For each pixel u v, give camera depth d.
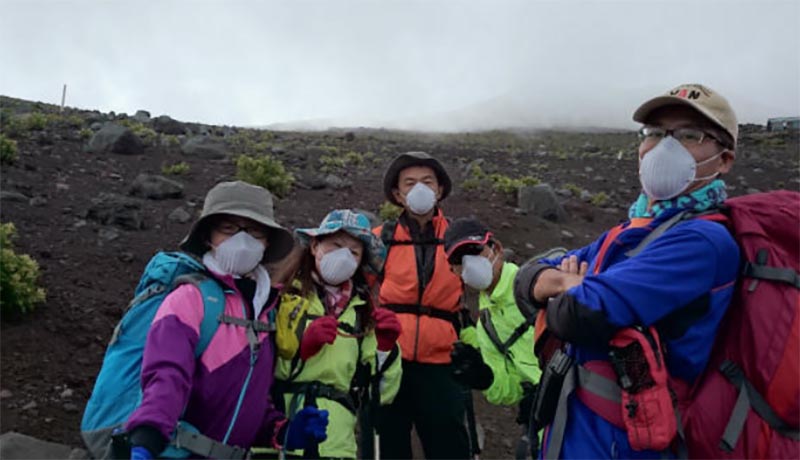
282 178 13.47
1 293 5.81
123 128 15.33
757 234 2.06
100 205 9.42
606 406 2.15
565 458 2.22
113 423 2.58
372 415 3.95
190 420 2.61
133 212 9.38
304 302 3.16
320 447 2.95
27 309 6.10
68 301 6.55
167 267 2.82
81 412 4.94
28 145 13.73
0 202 9.18
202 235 2.91
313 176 15.12
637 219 2.43
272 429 2.91
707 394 2.05
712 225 2.11
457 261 3.58
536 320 2.68
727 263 2.06
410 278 4.10
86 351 5.79
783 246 2.06
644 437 1.99
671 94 2.30
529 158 27.12
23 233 8.20
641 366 2.04
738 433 1.98
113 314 6.55
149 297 2.78
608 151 35.38
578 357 2.29
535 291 2.49
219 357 2.63
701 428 2.02
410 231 4.27
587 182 21.14
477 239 3.48
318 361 3.11
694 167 2.25
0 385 5.00
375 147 26.41
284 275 3.26
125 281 7.44
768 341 1.96
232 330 2.70
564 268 2.55
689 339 2.06
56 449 4.27
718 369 2.07
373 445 4.13
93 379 5.41
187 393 2.48
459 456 4.06
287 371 3.12
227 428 2.62
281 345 3.03
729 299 2.08
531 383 3.37
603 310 2.06
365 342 3.40
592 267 2.44
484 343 3.52
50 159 12.81
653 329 2.08
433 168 4.38
